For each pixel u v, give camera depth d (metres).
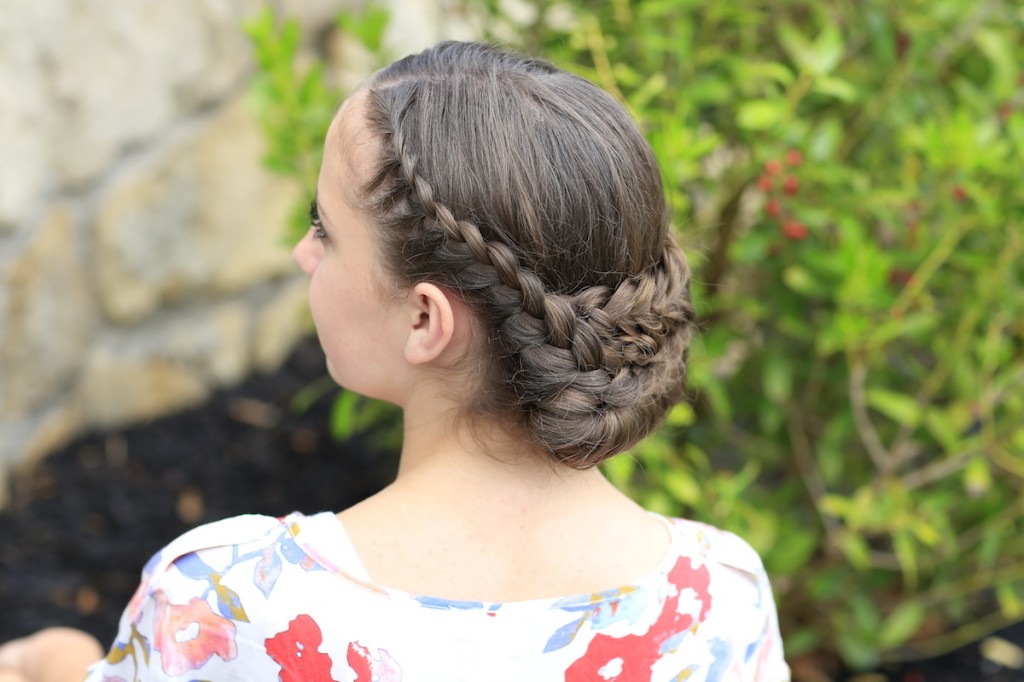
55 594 2.27
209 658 0.80
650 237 0.87
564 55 1.93
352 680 0.78
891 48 1.86
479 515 0.83
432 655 0.79
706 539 0.91
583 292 0.83
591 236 0.82
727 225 2.02
